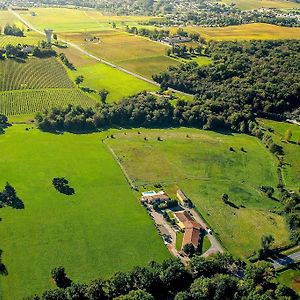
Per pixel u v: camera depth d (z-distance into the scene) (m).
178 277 167.62
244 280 167.25
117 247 189.62
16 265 175.75
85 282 169.62
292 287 173.00
